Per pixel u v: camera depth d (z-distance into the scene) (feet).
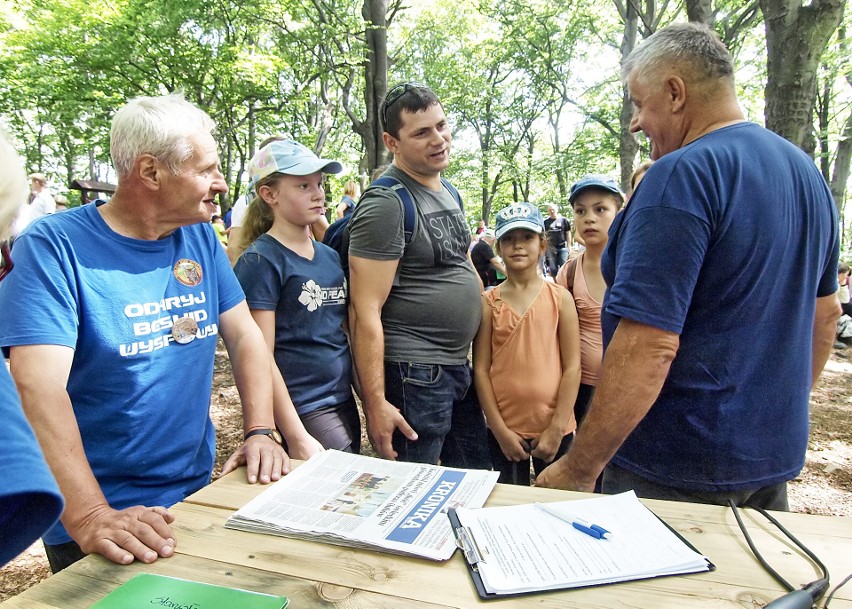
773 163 4.00
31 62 35.78
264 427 4.64
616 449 4.25
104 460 4.06
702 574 2.69
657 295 3.86
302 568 2.84
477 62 63.77
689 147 4.02
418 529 3.12
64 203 28.40
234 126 47.47
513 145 76.13
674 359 4.12
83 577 2.86
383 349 6.61
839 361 20.35
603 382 4.18
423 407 6.73
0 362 1.77
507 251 7.58
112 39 34.96
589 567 2.72
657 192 3.94
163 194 4.06
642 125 4.70
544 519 3.19
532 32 52.08
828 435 12.78
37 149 69.56
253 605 2.53
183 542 3.15
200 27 36.65
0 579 7.61
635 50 4.70
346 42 32.48
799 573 2.66
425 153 6.58
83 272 3.87
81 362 3.95
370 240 6.38
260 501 3.52
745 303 3.92
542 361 7.40
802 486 10.41
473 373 7.82
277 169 6.38
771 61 13.43
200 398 4.57
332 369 6.70
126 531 3.12
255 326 5.13
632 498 3.43
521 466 7.92
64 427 3.51
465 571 2.78
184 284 4.44
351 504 3.45
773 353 4.10
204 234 4.87
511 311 7.58
